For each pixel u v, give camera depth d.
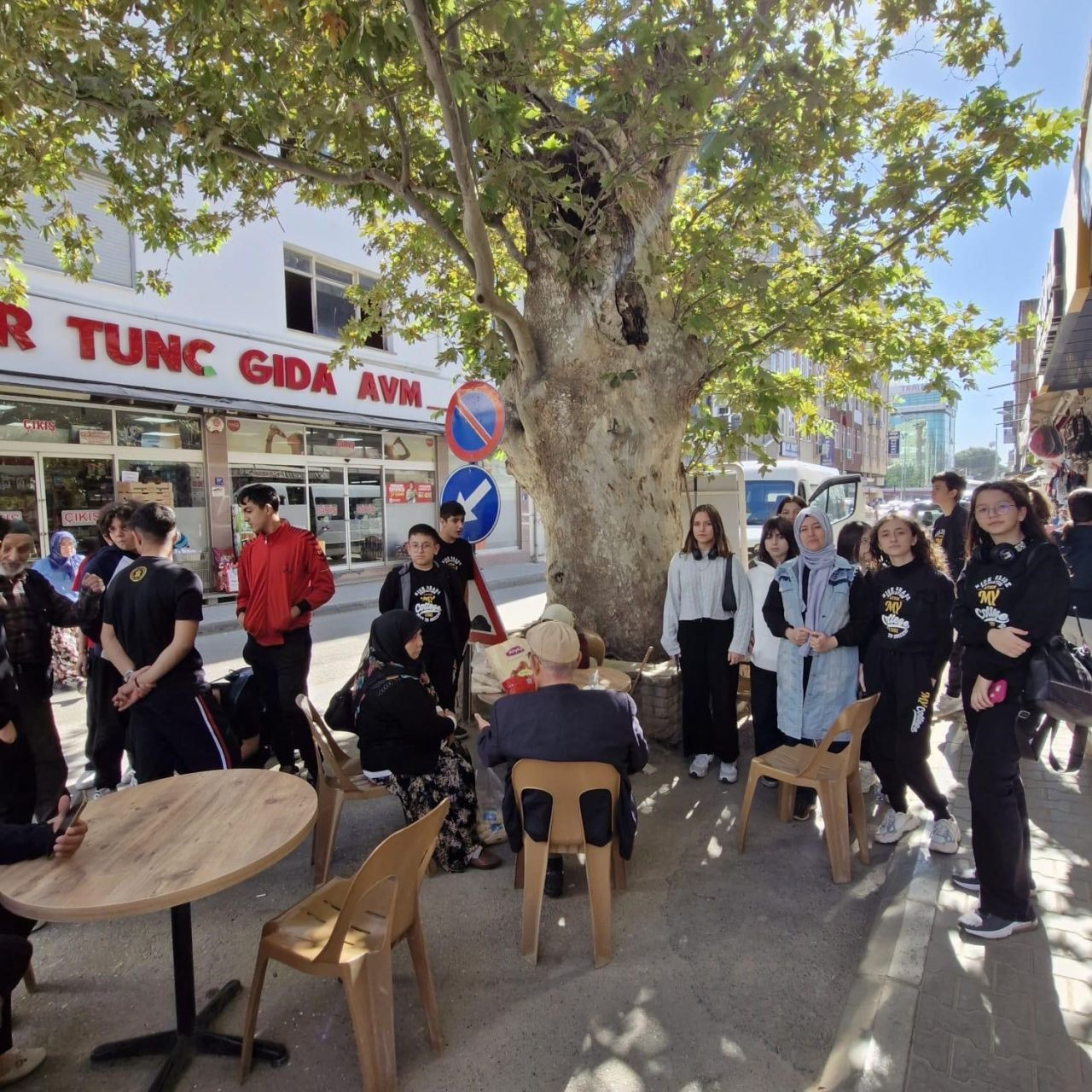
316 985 2.80
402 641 3.54
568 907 3.29
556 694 3.02
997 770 2.82
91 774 4.98
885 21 4.47
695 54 4.04
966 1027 2.33
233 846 2.28
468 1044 2.46
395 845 2.22
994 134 4.76
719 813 4.21
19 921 2.43
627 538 5.59
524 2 3.73
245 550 4.53
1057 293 7.23
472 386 5.15
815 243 6.21
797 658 3.99
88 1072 2.39
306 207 13.80
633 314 5.36
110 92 4.30
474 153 4.91
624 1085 2.27
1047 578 2.73
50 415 10.32
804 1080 2.28
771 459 6.36
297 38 3.92
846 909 3.24
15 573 4.00
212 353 12.16
